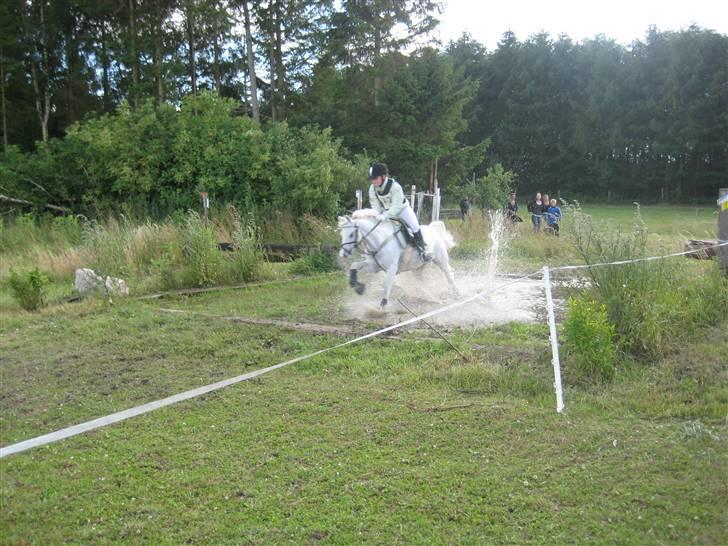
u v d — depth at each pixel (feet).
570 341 22.36
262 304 34.78
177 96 96.89
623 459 15.47
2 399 20.95
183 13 93.09
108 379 22.68
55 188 70.33
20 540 12.92
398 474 15.11
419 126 102.94
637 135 185.98
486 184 93.76
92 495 14.62
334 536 12.71
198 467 15.79
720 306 27.04
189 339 27.30
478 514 13.34
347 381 21.81
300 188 61.05
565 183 205.98
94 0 94.63
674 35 183.52
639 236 27.53
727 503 13.35
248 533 12.91
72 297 36.40
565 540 12.35
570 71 207.10
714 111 172.65
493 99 219.41
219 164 65.16
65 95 106.42
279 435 17.51
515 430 17.28
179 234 45.16
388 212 31.40
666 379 20.61
